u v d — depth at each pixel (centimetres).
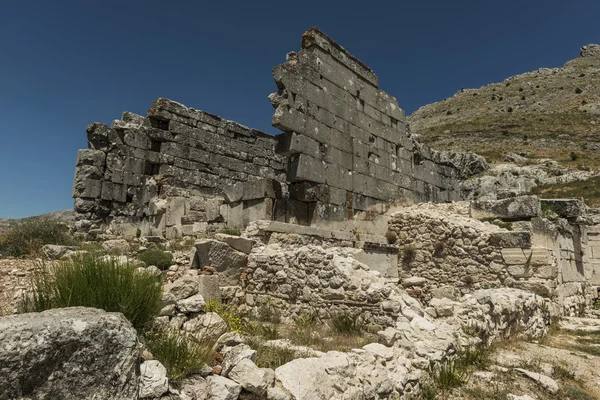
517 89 9862
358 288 762
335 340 660
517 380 624
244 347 450
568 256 1385
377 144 1564
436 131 8062
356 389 458
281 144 1223
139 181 1664
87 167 1541
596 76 9444
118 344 284
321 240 1212
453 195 2011
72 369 259
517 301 913
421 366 583
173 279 839
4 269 859
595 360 768
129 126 1672
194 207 1625
